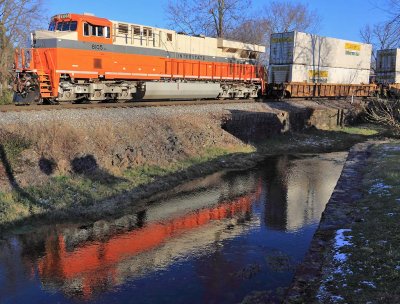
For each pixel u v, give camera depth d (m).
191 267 9.37
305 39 35.59
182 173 17.73
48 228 11.53
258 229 11.88
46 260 9.69
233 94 30.81
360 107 37.44
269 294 7.93
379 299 5.61
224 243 10.81
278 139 28.03
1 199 12.06
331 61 39.41
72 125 16.19
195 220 12.66
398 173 12.77
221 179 17.91
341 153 25.59
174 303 7.77
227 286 8.41
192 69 25.97
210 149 21.73
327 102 38.25
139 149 17.66
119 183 15.16
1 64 33.06
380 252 7.13
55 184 13.70
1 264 9.41
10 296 8.04
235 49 29.91
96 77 19.61
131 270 9.23
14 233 11.05
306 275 6.75
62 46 17.88
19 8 34.41
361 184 12.23
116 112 18.83
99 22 19.41
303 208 13.97
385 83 47.78
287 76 35.38
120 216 12.82
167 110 21.89
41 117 15.65
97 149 16.12
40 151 14.45
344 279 6.35
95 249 10.38
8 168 13.23
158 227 12.01
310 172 19.80
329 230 8.54
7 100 25.14
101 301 7.89
